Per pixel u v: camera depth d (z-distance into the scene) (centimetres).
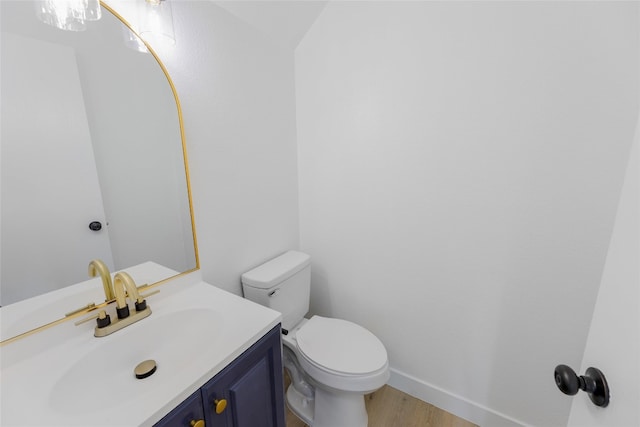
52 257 76
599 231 97
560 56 94
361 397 124
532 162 104
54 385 63
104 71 82
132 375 77
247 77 127
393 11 122
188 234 107
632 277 43
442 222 127
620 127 89
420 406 145
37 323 73
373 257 150
